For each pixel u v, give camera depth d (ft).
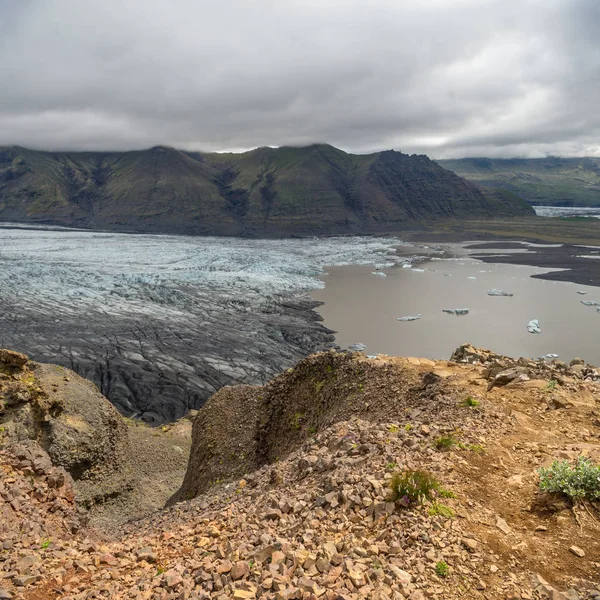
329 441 47.16
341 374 83.56
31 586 29.12
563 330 283.18
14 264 488.44
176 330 313.32
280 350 281.95
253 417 102.32
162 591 26.30
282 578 24.34
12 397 112.78
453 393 55.26
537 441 40.70
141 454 136.26
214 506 48.75
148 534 45.75
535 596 23.22
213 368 260.01
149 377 248.11
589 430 42.70
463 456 37.60
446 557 25.96
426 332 292.40
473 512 30.37
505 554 26.45
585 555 26.03
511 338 271.08
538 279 450.71
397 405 62.95
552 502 30.83
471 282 449.06
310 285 445.37
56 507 48.88
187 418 173.17
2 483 47.34
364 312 349.00
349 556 26.32
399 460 36.50
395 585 23.58
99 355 270.26
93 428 121.39
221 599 23.54
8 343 274.16
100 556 33.71
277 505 35.06
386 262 589.73
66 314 334.44
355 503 31.71
